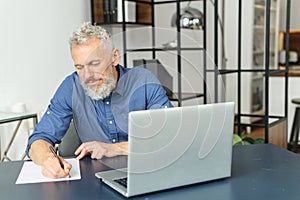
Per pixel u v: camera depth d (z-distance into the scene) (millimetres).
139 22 3637
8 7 2781
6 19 2773
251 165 1452
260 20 5219
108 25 3371
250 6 4887
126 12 3488
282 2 5926
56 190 1220
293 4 5945
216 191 1195
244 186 1233
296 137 4258
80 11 3381
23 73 2922
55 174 1333
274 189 1203
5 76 2791
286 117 3449
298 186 1228
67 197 1161
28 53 2947
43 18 3049
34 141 1589
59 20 3186
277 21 5645
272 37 5531
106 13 3336
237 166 1442
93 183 1271
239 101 3502
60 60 3223
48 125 1669
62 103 1702
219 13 4641
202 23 3715
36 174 1376
